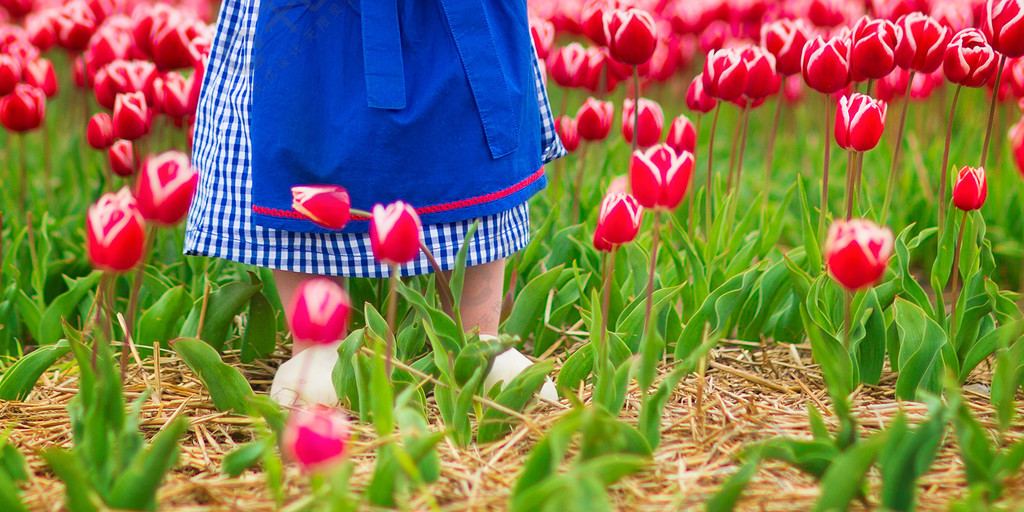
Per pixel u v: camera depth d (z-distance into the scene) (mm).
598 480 1146
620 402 1505
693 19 3436
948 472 1424
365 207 1667
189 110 2373
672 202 1353
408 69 1653
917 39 1953
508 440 1528
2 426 1663
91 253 1156
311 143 1639
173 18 2441
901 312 1795
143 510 1213
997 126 3031
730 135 4711
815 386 1910
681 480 1396
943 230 2055
